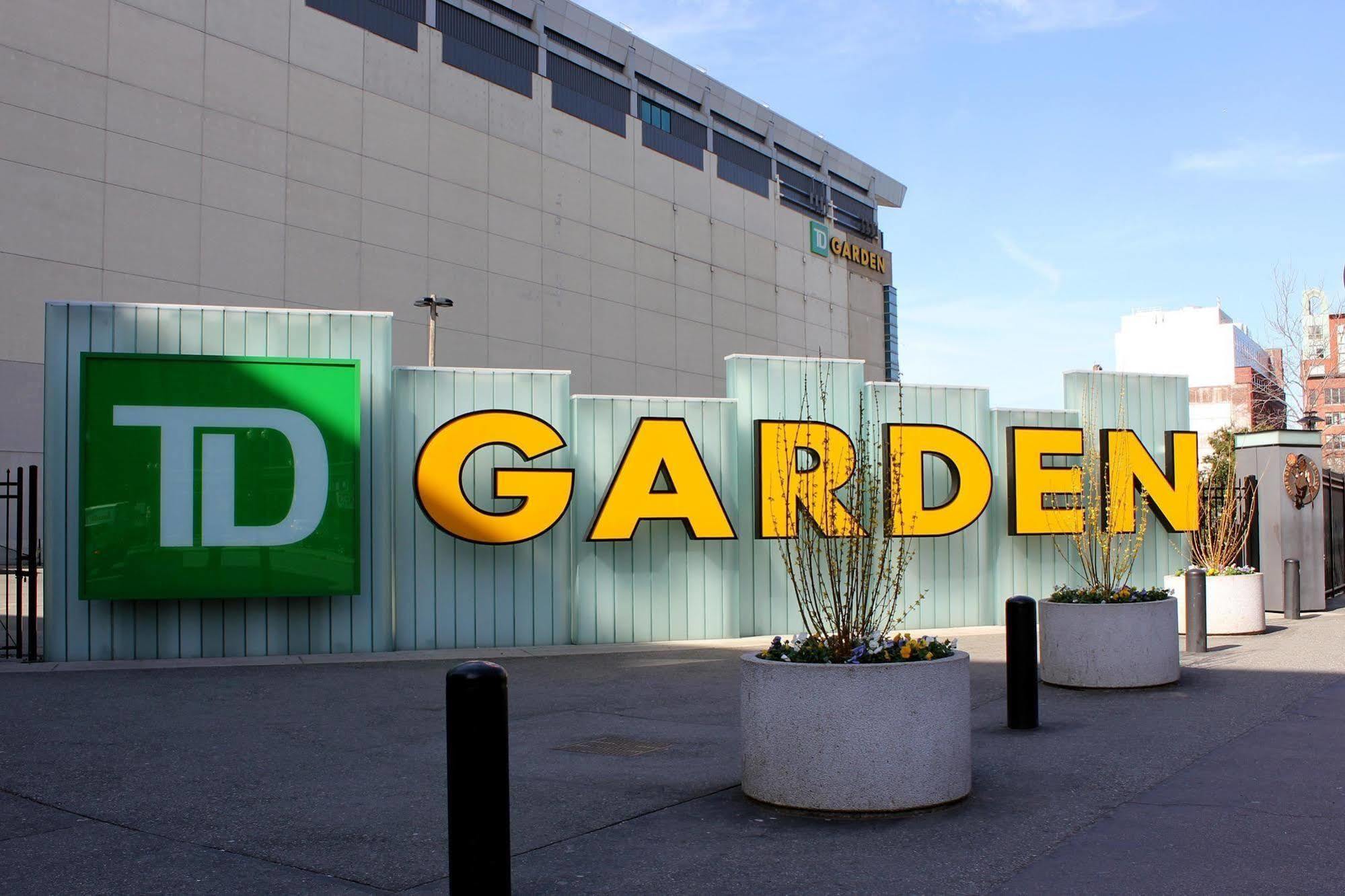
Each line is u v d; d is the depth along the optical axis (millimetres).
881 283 88500
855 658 6840
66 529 14297
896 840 5996
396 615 15547
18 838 6215
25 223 38438
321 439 14844
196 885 5387
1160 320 117000
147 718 10070
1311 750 8094
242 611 14812
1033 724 9094
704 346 68375
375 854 5867
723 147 71750
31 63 38906
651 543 16797
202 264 43188
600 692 11625
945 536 18344
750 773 6867
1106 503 17031
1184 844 5840
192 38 43438
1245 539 18594
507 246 55750
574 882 5375
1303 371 38844
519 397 16156
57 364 14344
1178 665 11461
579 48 61500
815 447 17297
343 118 48625
